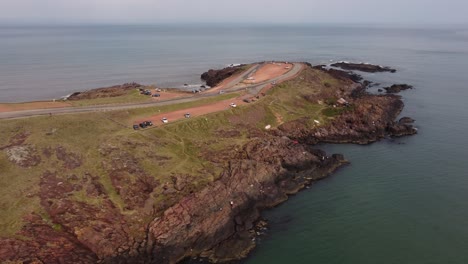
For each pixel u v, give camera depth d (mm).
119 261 59594
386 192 82062
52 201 66188
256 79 146250
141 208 68562
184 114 104062
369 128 115375
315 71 165750
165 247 62438
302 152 95062
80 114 92875
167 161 80750
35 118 86875
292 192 82812
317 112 124562
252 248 64438
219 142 92750
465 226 69375
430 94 162500
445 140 110812
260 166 83625
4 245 56844
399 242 65312
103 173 74500
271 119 114438
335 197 80625
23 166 72125
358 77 190000
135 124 93625
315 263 60719
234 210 72438
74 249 59250
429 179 87375
